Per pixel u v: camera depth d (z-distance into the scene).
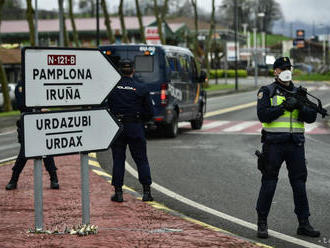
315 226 12.34
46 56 9.63
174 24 137.00
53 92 9.72
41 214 10.62
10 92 55.56
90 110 10.11
